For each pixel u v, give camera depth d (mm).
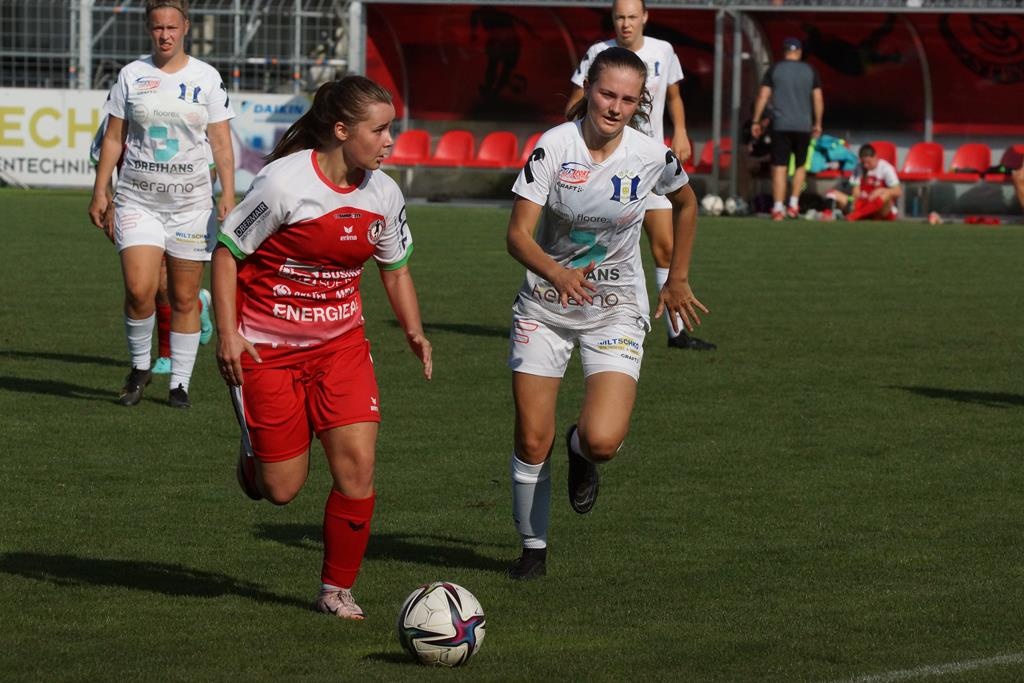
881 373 34969
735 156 83312
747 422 29281
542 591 18531
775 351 38125
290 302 17219
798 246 65188
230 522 21734
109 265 53906
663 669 15516
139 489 23562
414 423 28906
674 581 18938
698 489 24016
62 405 30234
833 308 46156
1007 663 15695
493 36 90688
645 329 19688
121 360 36031
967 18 84500
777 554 20234
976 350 38469
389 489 23891
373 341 39188
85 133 85312
